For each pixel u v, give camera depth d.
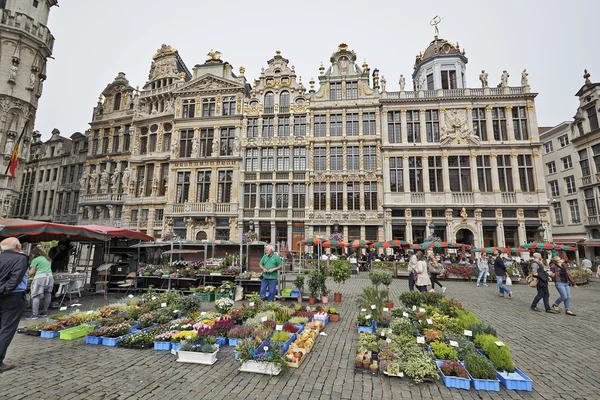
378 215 29.31
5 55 29.70
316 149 31.59
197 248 18.38
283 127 32.50
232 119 32.91
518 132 29.42
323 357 6.30
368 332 7.51
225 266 14.84
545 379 5.46
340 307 11.20
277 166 31.78
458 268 20.44
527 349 7.04
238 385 5.05
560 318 9.95
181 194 32.62
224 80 33.62
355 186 30.47
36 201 41.31
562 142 35.19
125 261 15.45
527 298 13.70
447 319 7.49
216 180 32.12
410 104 30.69
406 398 4.71
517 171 28.45
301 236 30.38
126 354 6.40
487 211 28.25
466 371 5.28
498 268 14.03
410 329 7.04
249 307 8.79
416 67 35.16
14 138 29.89
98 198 35.12
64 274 12.12
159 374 5.44
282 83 33.06
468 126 29.56
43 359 6.03
